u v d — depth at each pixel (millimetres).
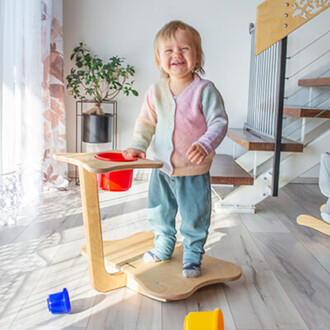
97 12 3188
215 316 1093
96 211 1420
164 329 1286
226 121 1497
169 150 1524
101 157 1371
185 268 1523
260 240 2080
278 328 1309
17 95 2191
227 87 3258
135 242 1805
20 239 1978
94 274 1456
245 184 2383
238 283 1607
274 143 2328
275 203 2787
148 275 1513
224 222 2352
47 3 2680
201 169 1546
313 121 2908
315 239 2115
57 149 2994
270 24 2232
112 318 1340
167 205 1604
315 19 3186
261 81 2830
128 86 3273
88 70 3236
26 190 2367
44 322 1308
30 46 2309
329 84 2699
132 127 3320
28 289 1507
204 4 3168
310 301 1485
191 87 1521
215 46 3209
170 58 1476
